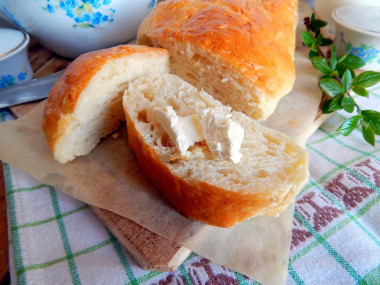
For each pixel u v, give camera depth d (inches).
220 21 7.0
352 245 5.3
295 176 5.1
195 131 5.6
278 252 5.2
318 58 8.5
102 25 8.3
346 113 8.1
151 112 6.2
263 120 7.3
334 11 9.6
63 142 6.2
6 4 7.6
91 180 6.2
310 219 5.7
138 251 5.0
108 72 6.4
